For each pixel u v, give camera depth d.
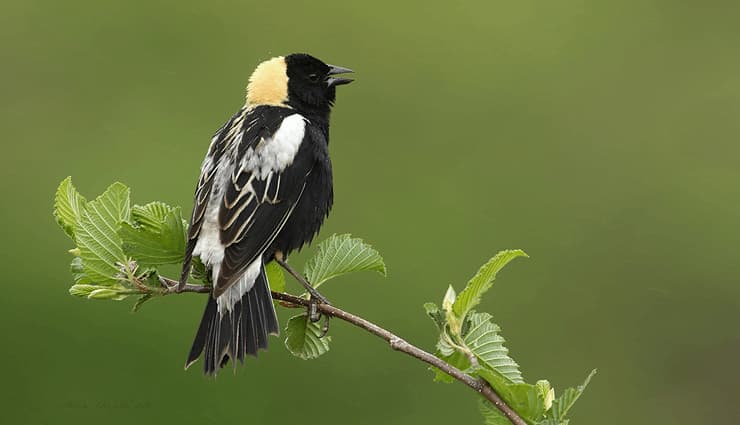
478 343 5.49
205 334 6.33
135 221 5.66
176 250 5.70
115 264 5.67
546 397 5.31
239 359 6.21
